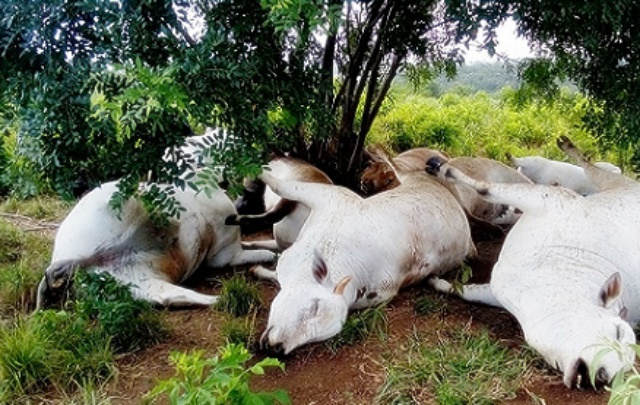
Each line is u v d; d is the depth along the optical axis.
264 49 2.69
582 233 2.82
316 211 3.26
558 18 2.97
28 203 4.80
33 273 3.46
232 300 3.10
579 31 3.04
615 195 3.10
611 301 2.43
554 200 3.00
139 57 2.46
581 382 2.22
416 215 3.25
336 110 4.23
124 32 2.54
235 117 2.66
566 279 2.59
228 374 2.17
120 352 2.80
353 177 4.39
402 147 6.88
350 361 2.69
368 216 3.13
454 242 3.41
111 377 2.62
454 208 3.48
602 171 3.71
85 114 2.54
